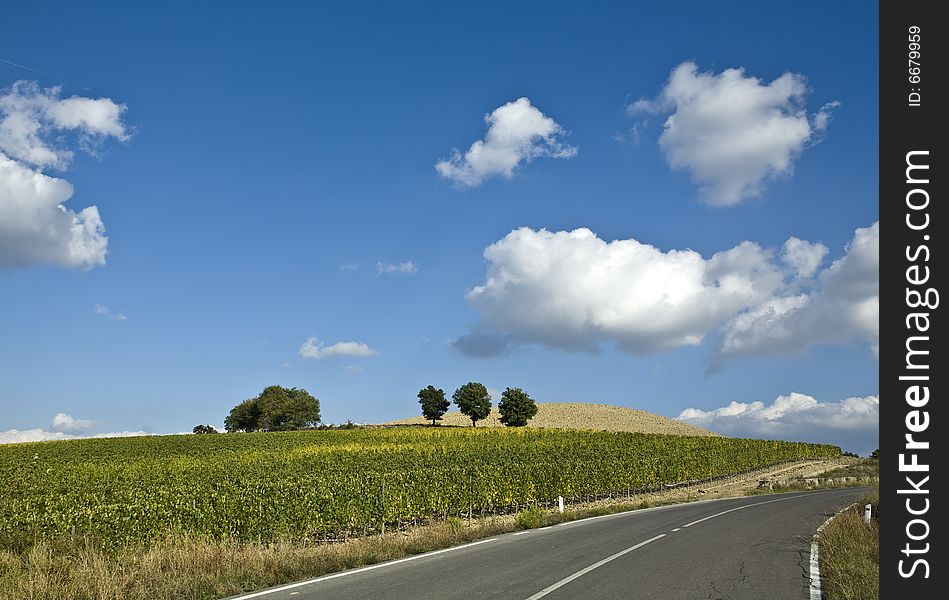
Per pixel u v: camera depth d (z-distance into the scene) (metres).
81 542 18.09
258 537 23.31
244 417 130.62
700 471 61.59
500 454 56.47
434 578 12.31
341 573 13.27
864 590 10.61
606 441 78.31
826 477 68.88
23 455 65.81
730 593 10.91
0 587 11.02
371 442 76.88
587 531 21.33
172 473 41.16
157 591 11.20
